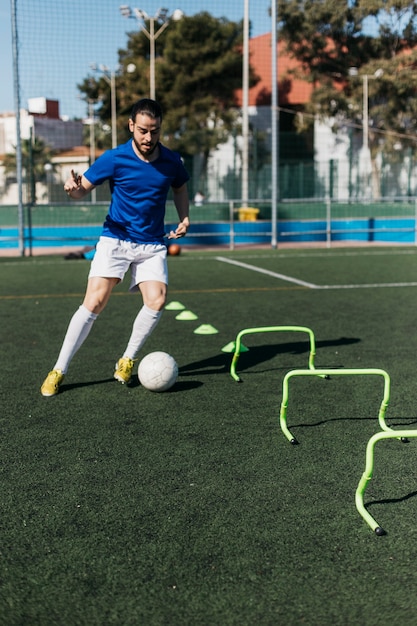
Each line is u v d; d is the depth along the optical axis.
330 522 2.70
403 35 33.09
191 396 4.45
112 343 6.08
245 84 26.53
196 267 12.67
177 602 2.17
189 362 5.42
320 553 2.46
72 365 5.29
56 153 22.17
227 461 3.35
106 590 2.23
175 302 8.13
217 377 4.95
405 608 2.13
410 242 19.52
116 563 2.40
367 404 4.29
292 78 38.34
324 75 35.66
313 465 3.29
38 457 3.40
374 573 2.33
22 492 3.00
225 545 2.52
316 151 37.22
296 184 27.50
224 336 6.42
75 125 21.55
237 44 40.06
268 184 27.88
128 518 2.74
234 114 38.66
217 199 27.48
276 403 4.30
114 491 3.00
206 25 39.22
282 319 7.30
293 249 16.59
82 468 3.26
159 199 4.39
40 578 2.30
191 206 22.70
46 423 3.92
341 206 23.33
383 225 20.30
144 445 3.57
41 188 22.00
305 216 23.03
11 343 6.14
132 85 40.41
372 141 37.03
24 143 20.98
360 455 3.43
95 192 21.08
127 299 8.72
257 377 4.95
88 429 3.81
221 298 8.85
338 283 10.22
